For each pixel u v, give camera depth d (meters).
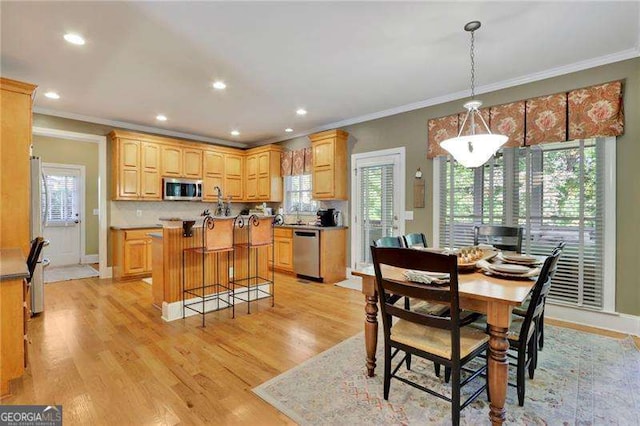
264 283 4.10
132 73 3.28
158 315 3.38
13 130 2.84
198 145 5.89
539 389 2.03
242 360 2.42
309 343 2.72
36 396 1.94
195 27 2.45
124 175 5.02
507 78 3.44
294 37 2.61
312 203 5.80
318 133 5.18
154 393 1.99
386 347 1.89
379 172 4.72
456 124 3.90
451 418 1.75
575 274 3.12
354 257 5.05
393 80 3.49
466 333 1.86
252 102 4.21
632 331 2.88
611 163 2.95
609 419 1.74
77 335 2.86
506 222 3.53
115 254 5.03
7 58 2.94
